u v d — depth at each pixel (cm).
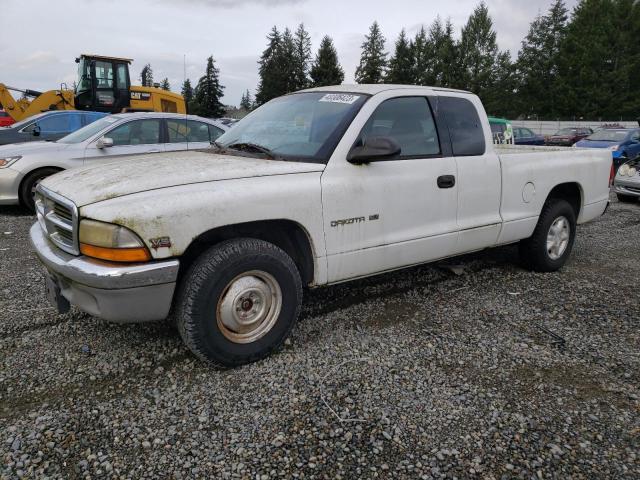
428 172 381
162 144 855
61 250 293
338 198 330
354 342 346
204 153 377
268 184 303
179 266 274
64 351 325
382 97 366
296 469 224
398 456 234
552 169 487
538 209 479
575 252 613
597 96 5606
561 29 6438
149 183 279
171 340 343
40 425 250
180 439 242
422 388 290
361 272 357
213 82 7631
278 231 330
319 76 6675
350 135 342
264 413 263
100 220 260
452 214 404
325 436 246
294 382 293
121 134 827
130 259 260
